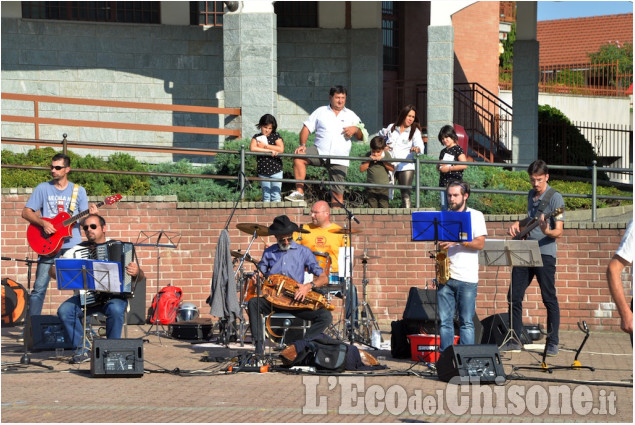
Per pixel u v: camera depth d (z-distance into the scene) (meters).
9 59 21.97
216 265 12.13
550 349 12.14
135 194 17.80
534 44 22.30
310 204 17.56
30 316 12.44
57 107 22.27
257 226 12.12
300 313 11.73
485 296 15.33
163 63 22.73
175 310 14.91
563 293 15.20
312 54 23.45
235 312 12.10
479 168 18.81
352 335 12.43
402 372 10.59
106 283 10.98
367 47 23.31
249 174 17.77
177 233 15.81
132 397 9.13
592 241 15.12
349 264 13.03
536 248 11.30
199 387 9.71
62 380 10.13
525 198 18.09
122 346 10.35
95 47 22.39
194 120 22.83
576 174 24.52
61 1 22.28
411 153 16.62
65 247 12.95
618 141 30.48
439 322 11.45
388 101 25.12
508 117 27.52
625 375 10.64
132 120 22.61
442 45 19.66
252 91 20.06
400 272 15.52
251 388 9.66
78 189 13.12
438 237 10.57
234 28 20.12
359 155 18.55
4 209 15.73
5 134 21.88
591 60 43.28
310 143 18.73
